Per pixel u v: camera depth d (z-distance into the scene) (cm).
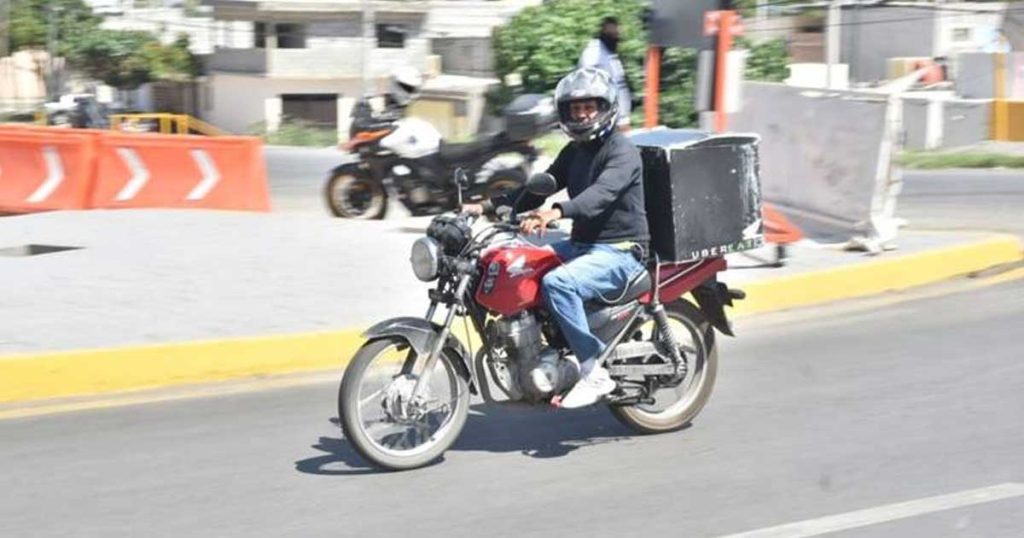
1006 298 1269
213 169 1914
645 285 834
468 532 684
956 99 3919
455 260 787
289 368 1048
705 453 820
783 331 1162
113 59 6919
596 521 699
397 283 1277
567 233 880
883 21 5644
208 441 855
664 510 714
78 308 1166
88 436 869
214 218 1697
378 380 809
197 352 1019
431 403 794
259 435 869
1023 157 2945
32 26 6900
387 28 6831
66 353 986
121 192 1905
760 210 881
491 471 790
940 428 859
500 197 838
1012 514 698
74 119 5303
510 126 1736
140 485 767
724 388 977
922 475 766
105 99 7231
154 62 6925
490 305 792
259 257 1407
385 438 820
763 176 1588
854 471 776
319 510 722
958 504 714
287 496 746
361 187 1817
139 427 890
